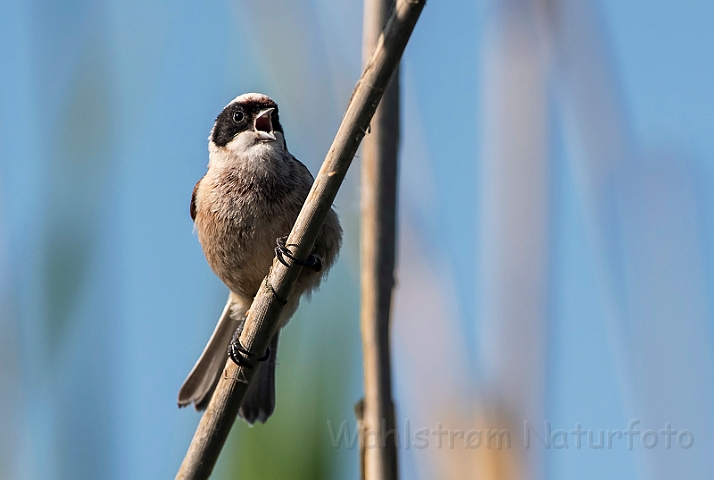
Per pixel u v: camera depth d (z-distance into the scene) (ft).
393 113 26.02
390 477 24.59
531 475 23.34
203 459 25.57
